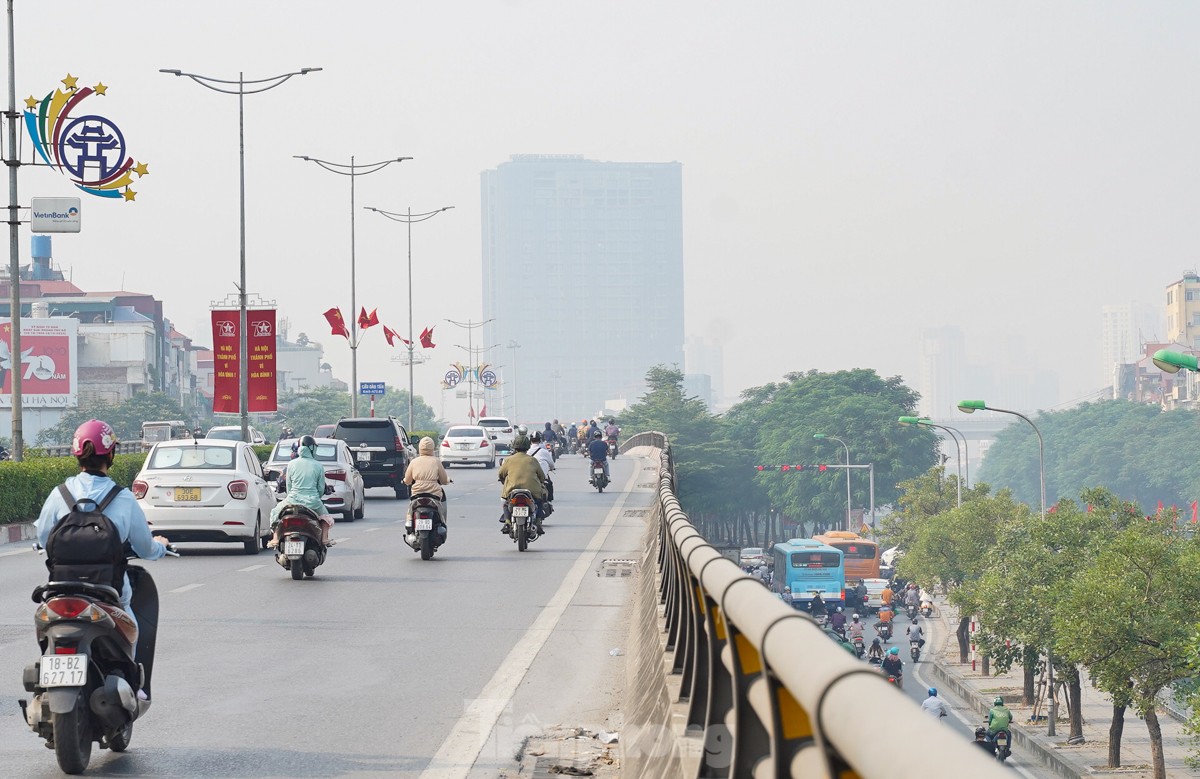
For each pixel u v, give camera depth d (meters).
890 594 86.19
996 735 46.41
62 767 9.12
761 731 5.11
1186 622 43.66
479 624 17.17
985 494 85.69
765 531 177.62
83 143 44.72
